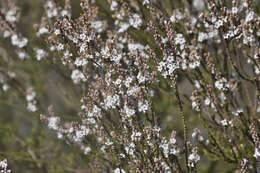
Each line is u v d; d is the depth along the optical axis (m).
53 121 3.45
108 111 2.81
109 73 2.62
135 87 2.62
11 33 3.51
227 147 3.43
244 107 3.28
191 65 2.95
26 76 5.11
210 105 3.26
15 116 5.70
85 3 2.84
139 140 2.67
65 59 2.88
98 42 2.74
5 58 4.78
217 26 2.76
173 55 2.67
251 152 3.01
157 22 2.96
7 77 4.51
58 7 3.30
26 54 3.84
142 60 2.61
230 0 3.18
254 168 3.05
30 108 4.25
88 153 3.58
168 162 2.82
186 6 3.45
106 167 3.50
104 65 2.69
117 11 3.25
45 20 3.39
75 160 4.12
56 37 2.85
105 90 2.68
